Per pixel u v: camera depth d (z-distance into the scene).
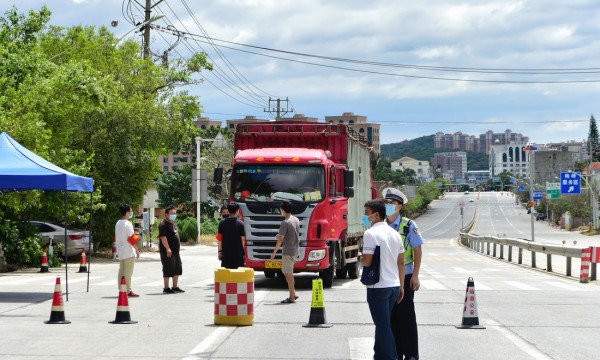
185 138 39.97
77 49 38.88
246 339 12.11
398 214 9.90
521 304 17.36
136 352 10.93
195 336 12.38
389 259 9.10
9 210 30.88
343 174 22.47
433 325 13.77
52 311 13.89
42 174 18.02
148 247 47.34
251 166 20.70
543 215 156.75
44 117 30.67
